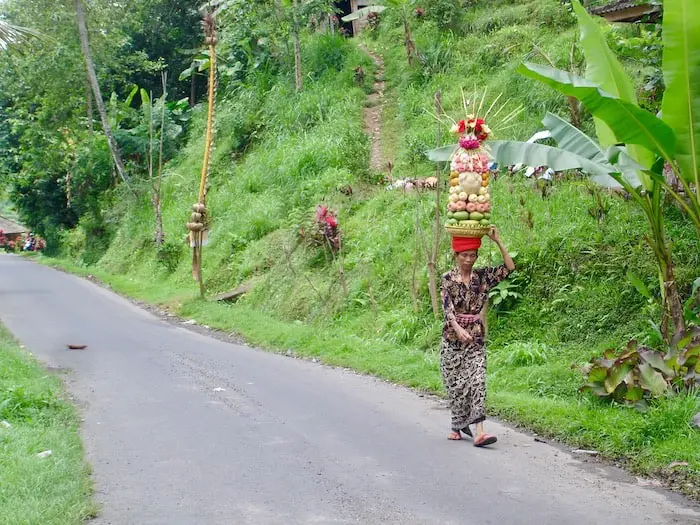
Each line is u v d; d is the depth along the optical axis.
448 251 11.52
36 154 29.45
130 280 20.62
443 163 15.46
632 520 4.68
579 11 7.96
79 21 24.73
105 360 10.12
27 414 6.92
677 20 6.74
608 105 6.53
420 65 20.80
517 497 5.08
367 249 13.31
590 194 11.07
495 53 19.22
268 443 6.34
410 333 10.64
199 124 27.45
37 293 18.30
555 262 9.93
